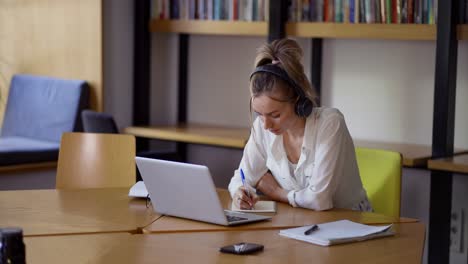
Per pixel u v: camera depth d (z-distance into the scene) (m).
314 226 2.27
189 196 2.38
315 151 2.66
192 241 2.15
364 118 4.39
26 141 4.90
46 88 5.06
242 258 1.98
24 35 5.32
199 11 4.78
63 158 3.33
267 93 2.54
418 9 3.88
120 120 5.07
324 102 4.55
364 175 3.03
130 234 2.23
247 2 4.55
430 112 4.12
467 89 3.95
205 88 5.15
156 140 5.16
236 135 4.38
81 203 2.66
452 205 3.99
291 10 4.33
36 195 2.79
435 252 3.62
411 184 4.14
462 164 3.44
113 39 4.99
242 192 2.63
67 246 2.08
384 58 4.28
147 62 5.10
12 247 1.55
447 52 3.64
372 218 2.49
